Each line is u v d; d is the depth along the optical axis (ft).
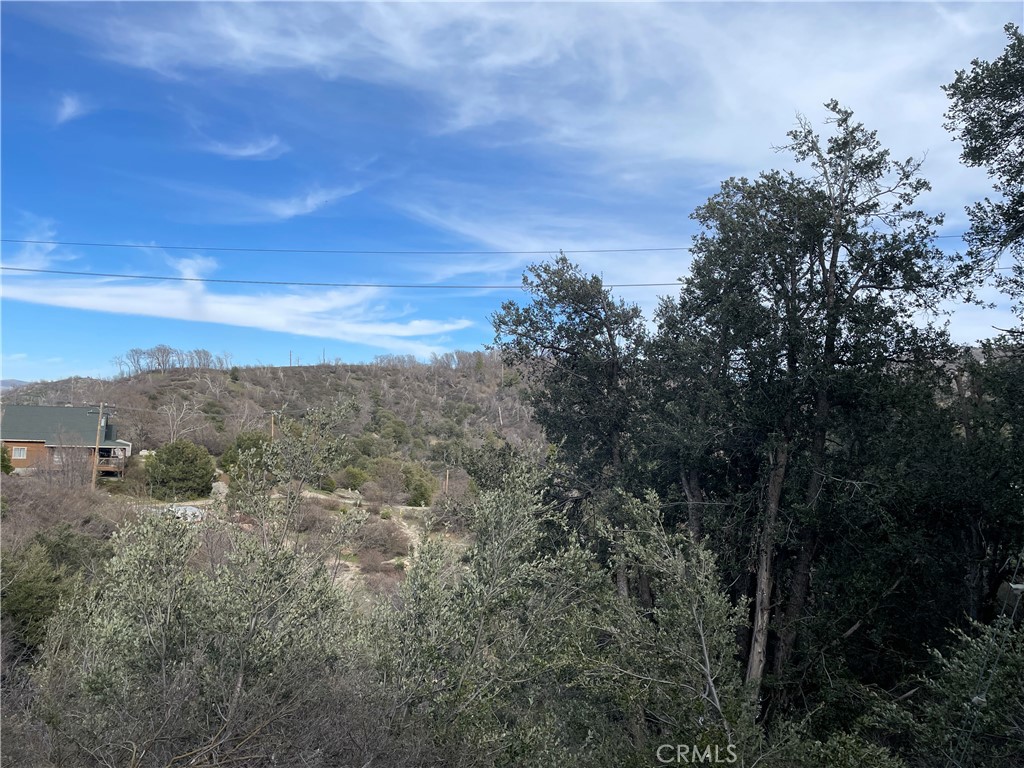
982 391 47.65
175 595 26.43
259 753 23.73
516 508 34.73
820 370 44.42
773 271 47.19
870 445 45.34
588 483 59.88
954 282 44.52
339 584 31.19
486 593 31.65
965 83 41.88
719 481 55.77
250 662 25.07
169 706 24.00
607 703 36.45
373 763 25.38
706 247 53.21
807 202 44.86
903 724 29.81
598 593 35.42
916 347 45.70
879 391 42.98
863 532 44.57
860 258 44.75
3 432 148.25
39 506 87.81
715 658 31.22
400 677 28.71
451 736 27.61
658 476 54.29
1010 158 42.52
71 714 23.93
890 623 46.37
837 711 40.68
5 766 21.99
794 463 47.47
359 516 31.45
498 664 30.71
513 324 60.39
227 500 29.66
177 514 28.86
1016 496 39.99
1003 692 25.72
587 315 60.80
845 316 44.57
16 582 44.09
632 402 59.62
